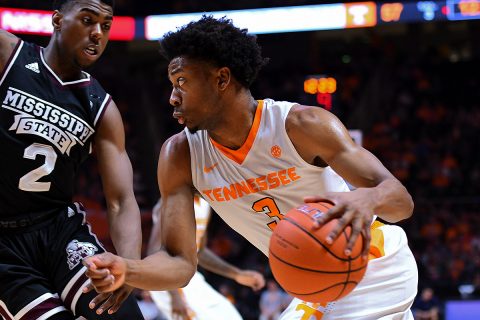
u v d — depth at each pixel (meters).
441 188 12.93
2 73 2.85
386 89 15.62
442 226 11.55
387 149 14.17
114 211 2.99
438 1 13.01
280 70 16.17
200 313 4.68
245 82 2.64
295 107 2.68
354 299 2.75
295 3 13.90
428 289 8.30
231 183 2.75
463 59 16.36
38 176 2.87
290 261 2.25
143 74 16.30
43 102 2.88
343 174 2.57
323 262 2.22
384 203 2.29
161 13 14.03
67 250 2.89
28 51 2.93
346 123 15.15
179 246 2.75
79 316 2.84
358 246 2.23
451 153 13.90
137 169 14.39
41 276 2.90
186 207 2.80
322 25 13.37
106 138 3.03
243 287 10.15
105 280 2.28
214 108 2.61
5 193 2.86
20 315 2.81
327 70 16.08
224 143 2.70
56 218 2.98
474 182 13.13
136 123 15.37
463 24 15.65
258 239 2.97
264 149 2.67
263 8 13.61
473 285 9.79
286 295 8.49
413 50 16.39
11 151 2.82
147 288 2.54
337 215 2.21
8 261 2.86
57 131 2.89
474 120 14.73
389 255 2.82
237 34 2.61
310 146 2.61
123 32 13.59
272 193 2.74
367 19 13.20
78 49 2.88
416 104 15.27
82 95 2.96
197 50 2.55
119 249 2.88
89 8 2.86
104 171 3.01
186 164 2.80
